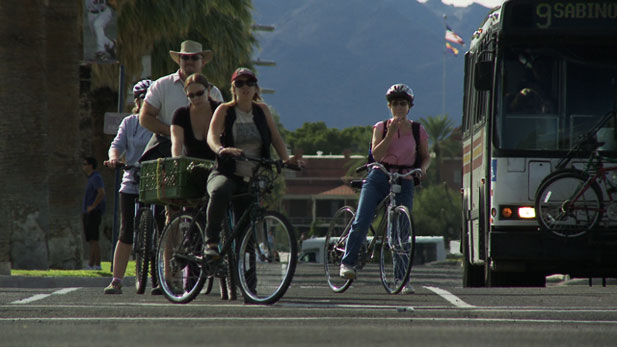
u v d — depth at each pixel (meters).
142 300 26.95
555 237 33.06
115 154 30.95
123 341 16.17
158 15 78.62
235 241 24.91
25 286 39.22
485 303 25.62
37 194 48.72
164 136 29.77
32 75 48.81
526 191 33.94
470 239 39.88
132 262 55.16
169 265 26.31
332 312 22.27
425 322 20.19
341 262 30.31
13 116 48.28
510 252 33.44
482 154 35.75
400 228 29.41
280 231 24.03
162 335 17.05
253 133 25.27
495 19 35.78
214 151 24.61
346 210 31.41
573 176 33.00
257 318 20.81
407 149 29.84
